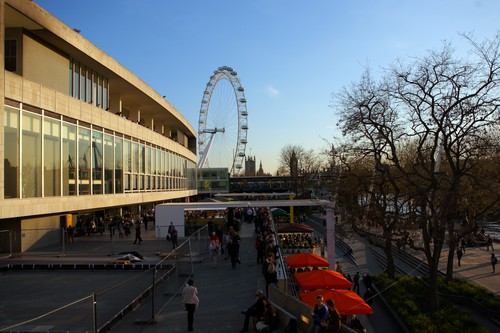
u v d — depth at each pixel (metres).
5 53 25.67
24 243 25.16
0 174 21.25
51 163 26.30
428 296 24.67
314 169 94.75
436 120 23.25
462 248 41.56
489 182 23.78
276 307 13.50
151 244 27.89
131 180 41.88
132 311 14.50
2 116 21.39
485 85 22.62
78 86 33.44
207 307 15.34
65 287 17.58
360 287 30.69
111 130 36.38
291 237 40.53
